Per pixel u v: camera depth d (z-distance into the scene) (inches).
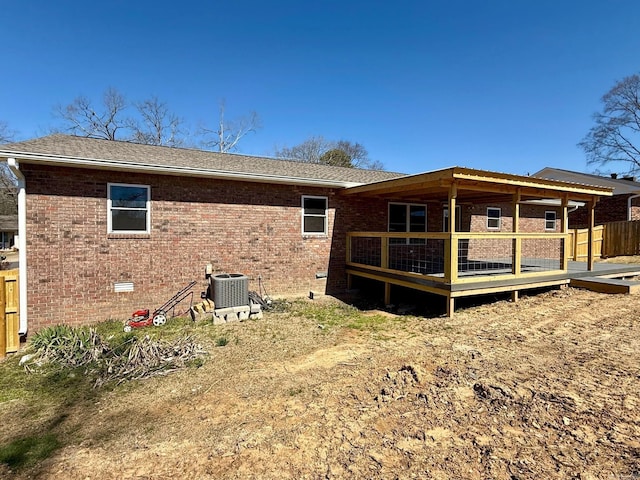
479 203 502.6
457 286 283.9
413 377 165.0
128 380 177.2
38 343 223.1
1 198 1310.3
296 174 386.6
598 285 355.3
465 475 96.9
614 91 1222.3
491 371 168.7
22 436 129.3
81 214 279.0
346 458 107.5
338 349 216.5
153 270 307.4
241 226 348.5
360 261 416.8
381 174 515.5
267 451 113.4
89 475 105.4
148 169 287.4
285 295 374.6
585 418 122.6
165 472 105.3
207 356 208.4
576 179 925.8
